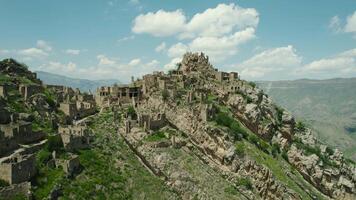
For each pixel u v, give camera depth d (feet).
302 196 567.18
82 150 468.75
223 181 529.45
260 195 538.88
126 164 494.18
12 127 396.78
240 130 619.67
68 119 542.98
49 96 575.38
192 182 501.15
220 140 565.94
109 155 492.95
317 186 647.56
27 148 392.68
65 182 388.78
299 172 654.94
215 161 561.43
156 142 533.55
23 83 564.71
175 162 518.37
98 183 424.46
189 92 643.86
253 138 622.13
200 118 600.80
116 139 546.26
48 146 419.74
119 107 641.81
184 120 597.93
